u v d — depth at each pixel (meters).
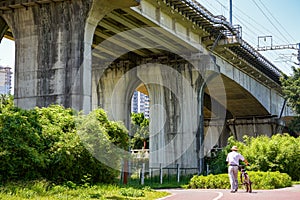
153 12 33.59
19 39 29.22
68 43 27.91
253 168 31.78
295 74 60.09
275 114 70.81
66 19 28.11
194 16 37.91
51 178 17.38
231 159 19.38
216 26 41.03
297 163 32.34
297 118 60.28
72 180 18.00
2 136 16.08
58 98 27.66
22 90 28.72
